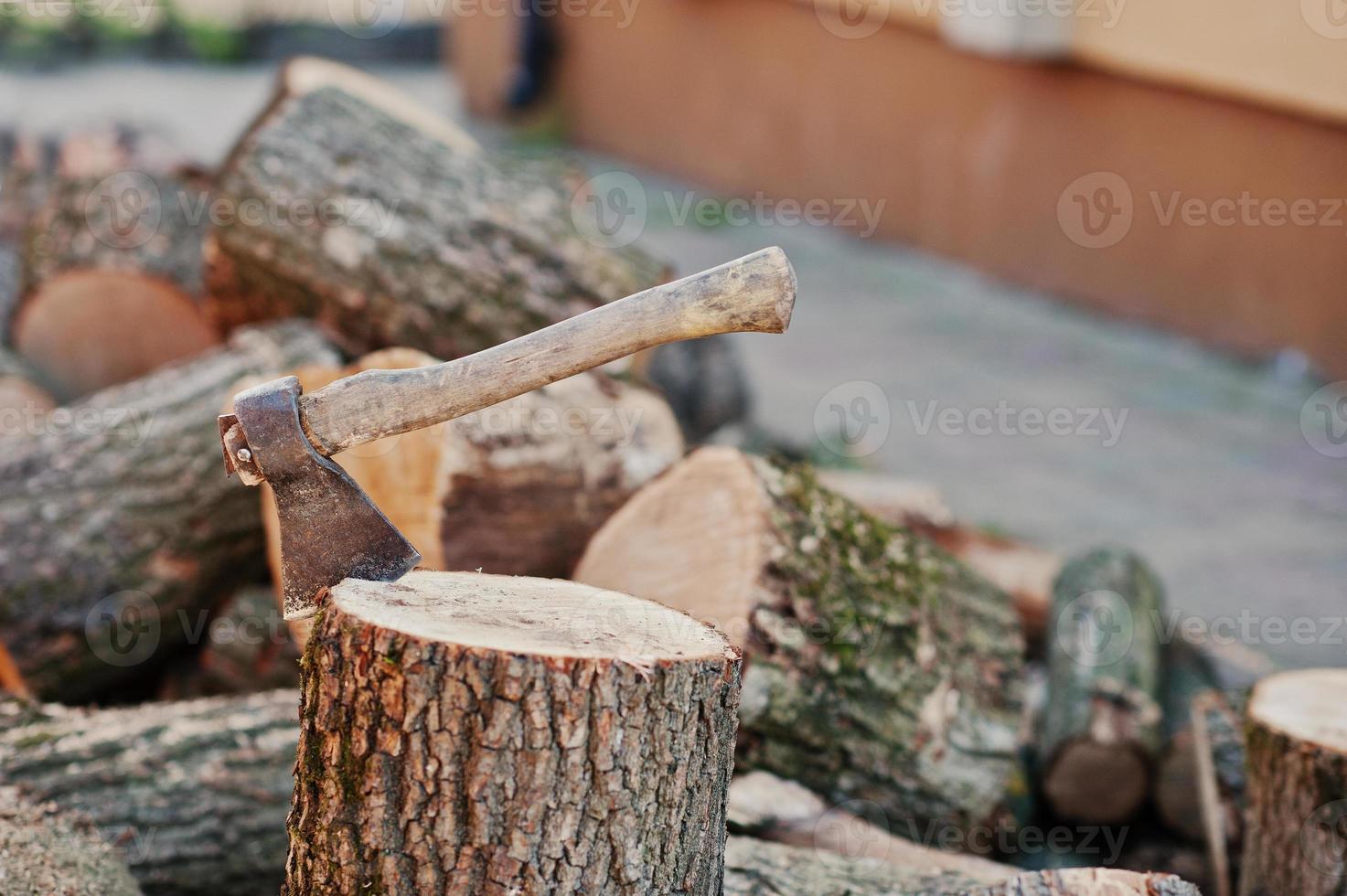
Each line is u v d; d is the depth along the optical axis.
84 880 3.41
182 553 5.25
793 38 16.05
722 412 8.45
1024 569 6.60
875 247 15.60
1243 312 11.82
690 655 2.82
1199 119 11.80
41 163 10.17
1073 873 3.32
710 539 4.25
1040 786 5.51
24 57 22.22
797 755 4.29
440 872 2.77
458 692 2.70
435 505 4.50
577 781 2.74
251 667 5.37
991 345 12.65
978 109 13.98
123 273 6.57
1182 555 8.48
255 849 4.03
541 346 2.91
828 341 12.62
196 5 24.27
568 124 19.97
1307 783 3.86
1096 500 9.34
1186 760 5.32
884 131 15.18
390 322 5.57
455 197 5.74
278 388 2.91
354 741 2.80
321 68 6.73
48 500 5.06
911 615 4.44
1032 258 13.77
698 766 2.90
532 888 2.75
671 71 18.00
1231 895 4.61
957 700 4.53
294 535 3.02
